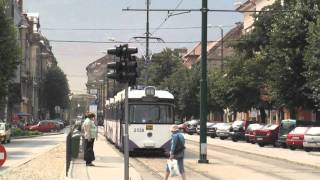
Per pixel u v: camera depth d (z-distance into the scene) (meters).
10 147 40.16
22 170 21.86
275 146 46.09
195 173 22.62
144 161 28.59
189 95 83.62
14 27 47.00
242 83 55.81
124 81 16.14
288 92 45.25
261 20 54.66
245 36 55.94
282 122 44.78
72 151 27.91
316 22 41.41
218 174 22.31
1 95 46.97
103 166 23.91
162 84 89.19
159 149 31.12
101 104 114.00
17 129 60.44
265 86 51.03
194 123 75.00
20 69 89.88
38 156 29.69
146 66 58.03
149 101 31.36
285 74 44.75
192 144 47.22
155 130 31.12
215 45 108.56
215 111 79.19
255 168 25.42
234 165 26.84
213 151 38.59
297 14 44.66
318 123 45.19
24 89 102.56
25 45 101.69
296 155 34.22
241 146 45.34
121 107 33.56
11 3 84.00
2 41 45.31
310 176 22.08
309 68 39.81
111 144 43.25
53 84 118.69
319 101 41.00
